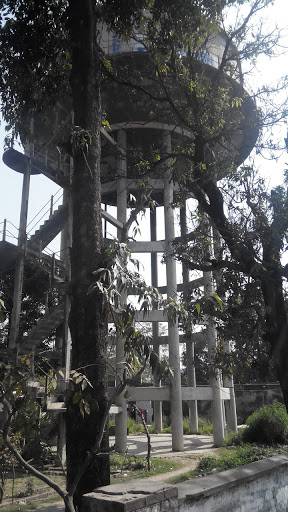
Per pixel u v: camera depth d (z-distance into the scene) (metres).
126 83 12.28
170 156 12.94
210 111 12.34
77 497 5.67
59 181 18.33
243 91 13.85
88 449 5.82
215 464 13.85
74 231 7.03
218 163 11.85
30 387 12.62
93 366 6.21
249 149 13.18
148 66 13.60
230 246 10.21
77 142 6.71
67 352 15.83
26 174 17.80
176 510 4.68
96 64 8.02
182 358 38.12
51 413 14.70
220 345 10.81
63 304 15.94
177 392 19.92
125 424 19.17
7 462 10.39
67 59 10.48
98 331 6.42
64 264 17.88
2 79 11.22
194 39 11.95
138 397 20.00
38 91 11.35
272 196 9.99
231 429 23.94
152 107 14.21
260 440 20.52
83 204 7.09
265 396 32.50
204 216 12.23
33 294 20.98
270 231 9.74
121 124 20.08
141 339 5.16
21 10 10.55
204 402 35.56
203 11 10.68
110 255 5.73
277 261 9.68
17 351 15.02
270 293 9.91
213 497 5.37
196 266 11.23
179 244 11.78
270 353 10.16
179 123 13.33
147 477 13.50
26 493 11.69
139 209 8.41
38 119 13.89
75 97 7.73
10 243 16.20
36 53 10.91
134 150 14.77
